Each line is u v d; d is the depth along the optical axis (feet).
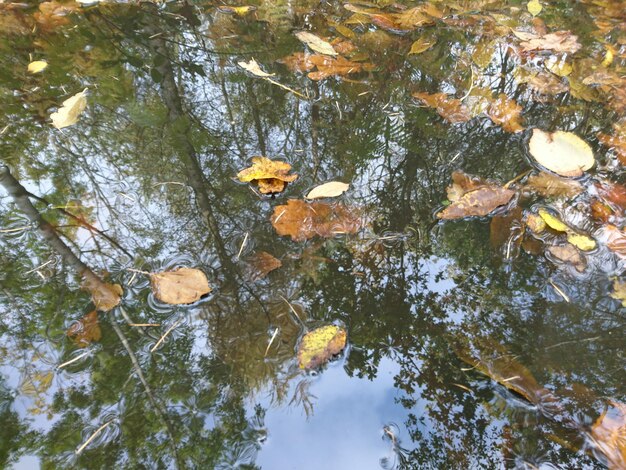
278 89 2.49
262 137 2.19
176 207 1.83
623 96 2.46
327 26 2.98
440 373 1.41
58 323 1.44
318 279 1.63
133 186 1.91
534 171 2.02
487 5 3.19
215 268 1.62
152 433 1.25
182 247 1.68
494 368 1.42
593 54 2.80
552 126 2.28
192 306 1.52
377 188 1.97
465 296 1.61
